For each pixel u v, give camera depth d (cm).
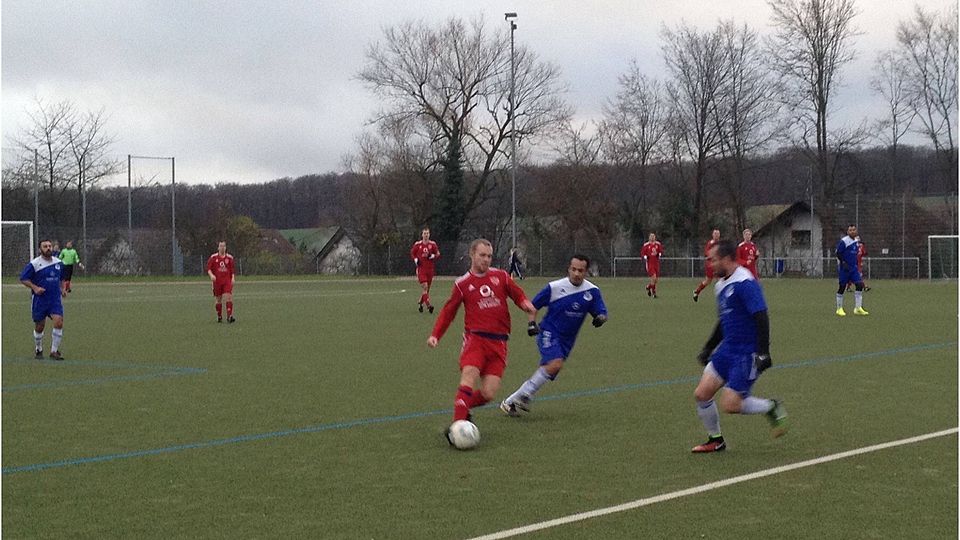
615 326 1981
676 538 561
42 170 5741
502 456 779
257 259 6241
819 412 965
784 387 1134
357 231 6481
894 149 5197
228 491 675
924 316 2220
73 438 864
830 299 2978
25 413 995
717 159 5772
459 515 610
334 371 1311
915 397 1056
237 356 1497
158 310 2650
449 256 6022
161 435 875
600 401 1046
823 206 5244
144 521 604
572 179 6059
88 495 667
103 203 5884
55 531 586
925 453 776
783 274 5225
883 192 5381
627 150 6109
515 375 1259
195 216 6456
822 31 5144
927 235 4884
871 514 606
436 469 736
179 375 1281
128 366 1380
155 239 5662
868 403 1017
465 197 6147
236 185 9325
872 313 2328
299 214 9456
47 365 1400
